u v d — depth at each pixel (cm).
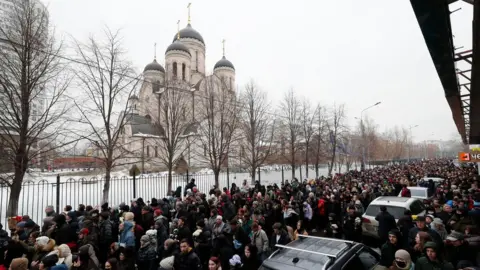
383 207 784
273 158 2934
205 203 1038
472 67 748
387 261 527
